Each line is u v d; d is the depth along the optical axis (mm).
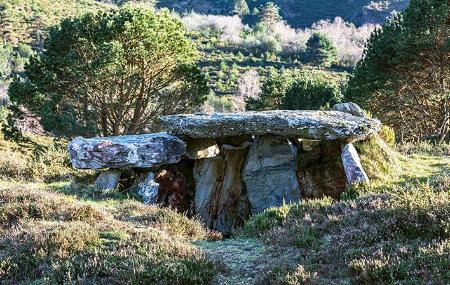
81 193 15273
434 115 28516
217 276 8086
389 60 25875
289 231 9906
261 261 8711
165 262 8008
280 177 15359
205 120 15984
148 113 28578
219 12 143250
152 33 25016
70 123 24578
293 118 14914
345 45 99375
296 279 7168
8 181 16516
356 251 7961
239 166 16516
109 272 7730
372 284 6809
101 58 23984
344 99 31141
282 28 116812
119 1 121125
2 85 62562
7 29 88000
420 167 15211
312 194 14836
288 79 48969
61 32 26109
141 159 15938
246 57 89750
